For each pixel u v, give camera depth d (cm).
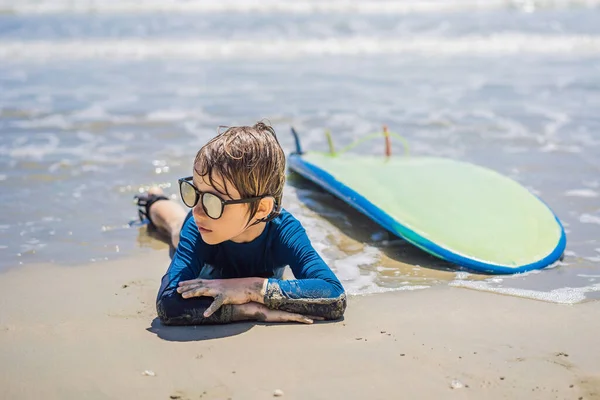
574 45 1066
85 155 545
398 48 1056
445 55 1007
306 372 247
